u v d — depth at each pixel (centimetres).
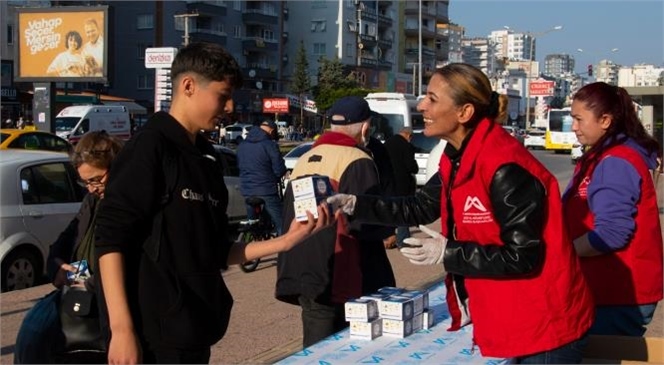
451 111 272
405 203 337
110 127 3578
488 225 265
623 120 338
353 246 435
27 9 3162
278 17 7762
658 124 2412
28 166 883
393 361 328
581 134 347
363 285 448
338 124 453
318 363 326
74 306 350
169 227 281
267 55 7631
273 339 637
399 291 401
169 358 280
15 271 852
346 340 368
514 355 267
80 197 929
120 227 272
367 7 8506
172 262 281
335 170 434
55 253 389
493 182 260
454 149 282
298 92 6900
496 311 268
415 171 1080
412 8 9425
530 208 257
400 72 9344
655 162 343
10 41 5156
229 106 297
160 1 6450
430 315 389
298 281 437
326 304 436
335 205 325
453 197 275
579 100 344
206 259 289
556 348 265
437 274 929
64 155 942
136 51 6531
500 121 279
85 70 3131
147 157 278
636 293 338
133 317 278
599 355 345
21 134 1933
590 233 331
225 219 308
